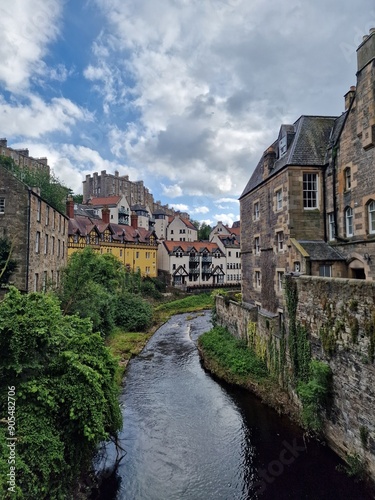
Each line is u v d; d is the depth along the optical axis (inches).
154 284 2209.6
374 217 569.3
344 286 421.1
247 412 584.7
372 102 549.0
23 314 357.4
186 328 1354.6
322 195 703.7
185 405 628.4
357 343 393.1
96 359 413.7
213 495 405.7
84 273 923.4
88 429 350.3
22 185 853.8
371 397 367.9
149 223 3366.1
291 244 681.0
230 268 2896.2
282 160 770.2
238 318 883.4
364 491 374.0
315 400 468.8
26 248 844.6
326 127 763.4
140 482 428.8
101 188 4180.6
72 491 377.1
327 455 446.9
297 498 394.0
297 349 547.8
